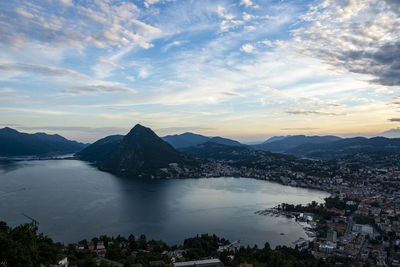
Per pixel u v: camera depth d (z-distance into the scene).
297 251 194.38
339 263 182.12
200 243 198.25
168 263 156.38
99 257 168.75
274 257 170.12
